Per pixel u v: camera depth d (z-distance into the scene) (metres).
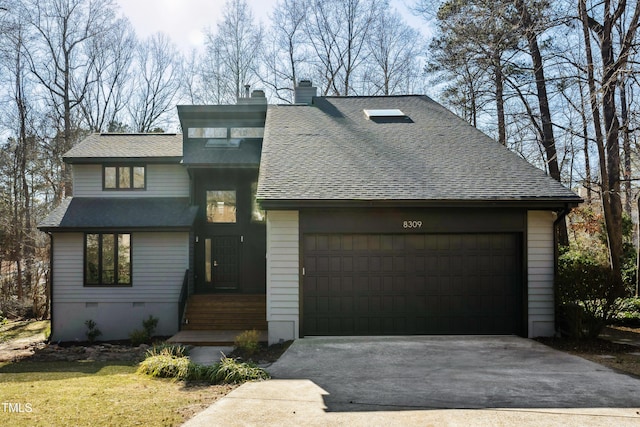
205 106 18.39
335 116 16.12
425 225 11.30
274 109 17.02
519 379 7.48
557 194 11.17
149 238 16.73
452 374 7.84
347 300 11.35
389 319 11.38
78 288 16.56
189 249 16.78
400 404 6.24
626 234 19.94
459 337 11.13
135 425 5.41
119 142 19.23
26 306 23.56
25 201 28.09
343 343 10.46
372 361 8.85
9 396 6.73
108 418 5.64
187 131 18.69
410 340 10.78
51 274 16.56
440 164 12.61
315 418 5.71
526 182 11.76
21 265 27.09
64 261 16.61
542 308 11.30
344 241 11.41
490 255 11.49
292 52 31.86
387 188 11.32
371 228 11.27
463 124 15.38
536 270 11.34
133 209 17.23
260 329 15.13
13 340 16.81
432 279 11.44
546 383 7.23
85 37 30.41
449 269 11.45
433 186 11.47
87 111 30.72
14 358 12.31
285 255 11.20
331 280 11.35
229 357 10.23
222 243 17.94
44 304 22.94
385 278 11.41
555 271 11.28
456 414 5.82
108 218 16.64
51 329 16.44
